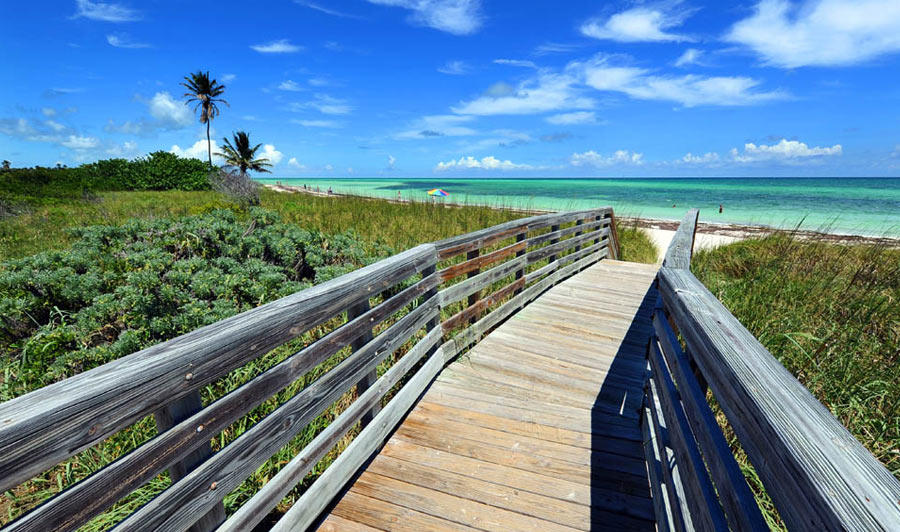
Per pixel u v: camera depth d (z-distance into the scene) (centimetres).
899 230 1627
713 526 117
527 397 298
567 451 241
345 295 201
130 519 110
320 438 191
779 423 88
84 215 1200
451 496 209
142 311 346
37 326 376
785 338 333
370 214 1220
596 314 467
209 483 133
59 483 221
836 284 481
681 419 168
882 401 270
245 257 518
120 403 103
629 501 206
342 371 203
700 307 165
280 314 160
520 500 206
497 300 419
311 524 193
